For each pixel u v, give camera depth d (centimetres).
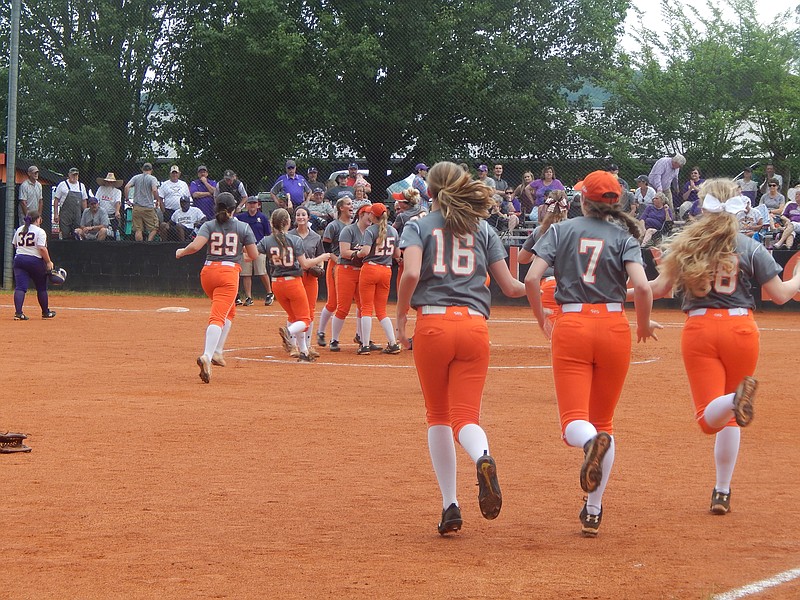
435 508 724
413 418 1095
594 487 606
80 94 3300
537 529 670
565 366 657
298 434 1001
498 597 523
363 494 762
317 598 522
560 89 3331
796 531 666
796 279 721
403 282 641
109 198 3100
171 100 3266
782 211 2684
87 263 3016
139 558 595
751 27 3472
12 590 536
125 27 3303
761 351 1823
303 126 3130
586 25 3338
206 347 1350
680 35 3512
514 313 2644
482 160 3148
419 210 2219
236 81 3147
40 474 820
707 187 713
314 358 1633
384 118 3083
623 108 3281
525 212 2830
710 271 700
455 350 641
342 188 2809
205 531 657
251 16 3145
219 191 2778
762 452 944
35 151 3350
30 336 1934
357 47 3003
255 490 773
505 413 1148
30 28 3406
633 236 671
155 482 797
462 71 3081
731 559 599
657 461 897
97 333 2011
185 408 1151
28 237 2238
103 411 1124
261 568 576
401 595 526
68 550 611
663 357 1727
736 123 3155
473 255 653
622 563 589
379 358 1675
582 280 656
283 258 1589
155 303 2728
